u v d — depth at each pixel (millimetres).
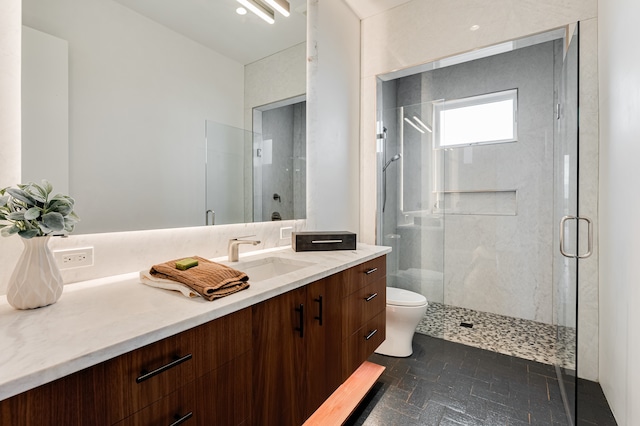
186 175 1490
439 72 3387
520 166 2959
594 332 1918
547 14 2041
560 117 2211
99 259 1185
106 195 1212
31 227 846
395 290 2604
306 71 2162
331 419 1585
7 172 979
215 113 1620
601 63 1842
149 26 1349
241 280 1072
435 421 1633
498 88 3072
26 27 1016
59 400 589
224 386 916
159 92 1386
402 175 3074
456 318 3051
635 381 1343
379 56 2709
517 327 2820
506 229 3031
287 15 2000
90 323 758
